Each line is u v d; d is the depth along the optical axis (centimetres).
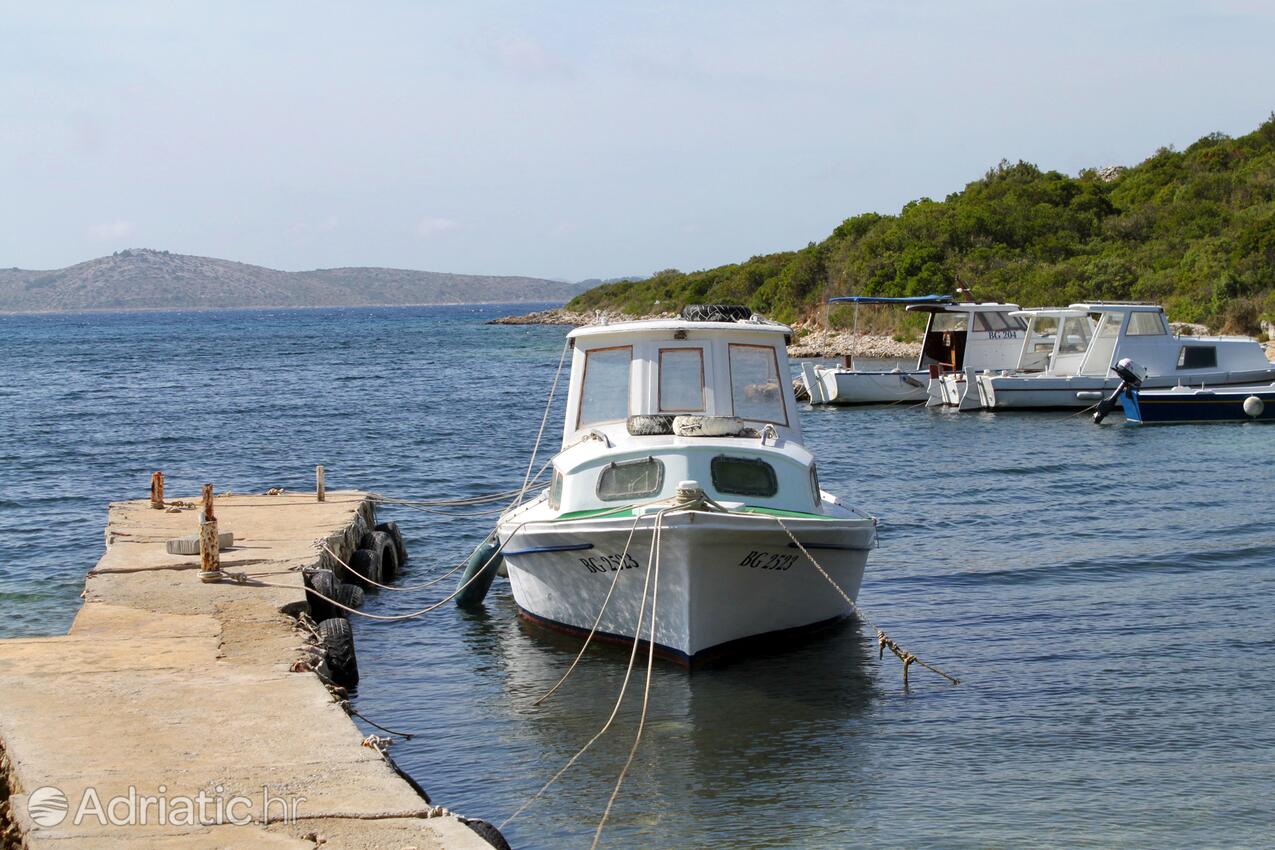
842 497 2739
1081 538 2219
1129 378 4000
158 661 1172
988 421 4178
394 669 1483
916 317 7925
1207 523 2325
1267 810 1026
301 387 6319
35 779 845
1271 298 6575
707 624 1378
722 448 1471
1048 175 10550
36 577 1973
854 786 1095
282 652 1210
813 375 4809
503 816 1045
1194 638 1548
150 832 757
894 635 1598
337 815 787
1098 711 1283
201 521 1556
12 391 6253
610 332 1627
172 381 6938
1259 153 10162
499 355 9462
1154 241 8581
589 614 1505
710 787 1100
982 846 968
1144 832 989
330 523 1983
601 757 1177
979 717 1273
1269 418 4016
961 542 2212
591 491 1494
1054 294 7825
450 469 3272
